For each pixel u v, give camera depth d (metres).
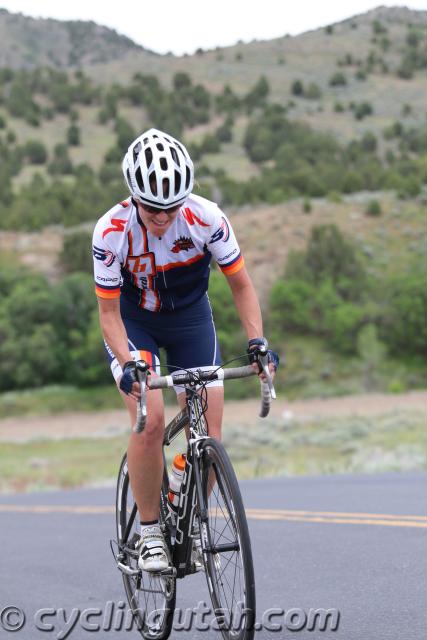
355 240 152.12
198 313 9.09
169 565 8.55
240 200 177.50
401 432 58.72
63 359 124.88
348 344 123.69
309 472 36.75
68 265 151.38
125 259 8.62
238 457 53.34
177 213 8.44
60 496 28.17
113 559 14.23
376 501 18.38
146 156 7.90
